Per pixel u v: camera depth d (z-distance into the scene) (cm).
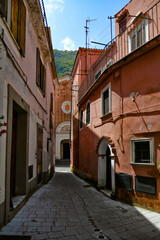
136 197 649
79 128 1609
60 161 3222
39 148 896
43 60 1045
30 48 700
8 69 441
